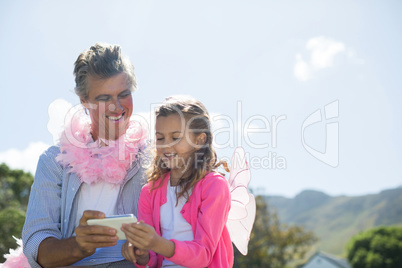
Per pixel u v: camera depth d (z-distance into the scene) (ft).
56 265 6.77
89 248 6.03
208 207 6.61
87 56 7.60
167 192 7.18
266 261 53.98
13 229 48.57
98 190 7.60
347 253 79.36
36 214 7.32
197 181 6.91
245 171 7.57
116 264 7.34
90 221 5.85
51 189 7.53
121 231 5.93
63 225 7.45
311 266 80.84
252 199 7.73
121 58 7.72
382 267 74.13
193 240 6.39
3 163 74.79
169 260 6.32
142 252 6.26
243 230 7.71
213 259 6.68
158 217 7.07
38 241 6.91
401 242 74.64
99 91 7.48
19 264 7.45
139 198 7.42
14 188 72.38
